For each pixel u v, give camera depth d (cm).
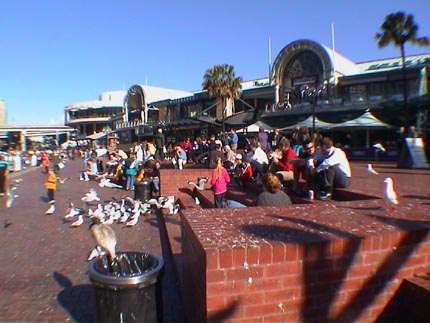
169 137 3981
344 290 296
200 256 291
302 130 1083
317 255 289
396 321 309
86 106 7975
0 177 1439
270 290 279
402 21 2372
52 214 1087
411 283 302
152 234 821
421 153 1275
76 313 442
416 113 1925
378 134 2728
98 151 3744
